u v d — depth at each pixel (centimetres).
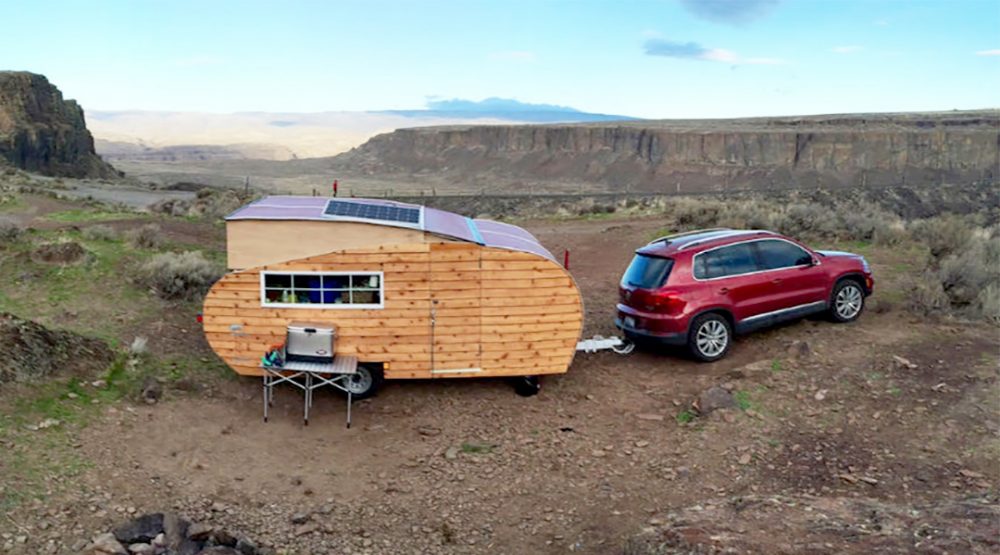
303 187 18338
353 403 938
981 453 715
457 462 791
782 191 6962
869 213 1991
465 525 672
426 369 938
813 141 19212
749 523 599
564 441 834
